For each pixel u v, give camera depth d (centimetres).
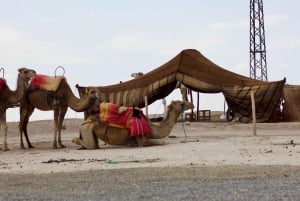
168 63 3947
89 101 2591
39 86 2642
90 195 1212
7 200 1191
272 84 3744
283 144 2372
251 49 6272
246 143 2464
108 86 4009
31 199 1191
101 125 2508
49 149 2591
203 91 3853
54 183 1441
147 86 3922
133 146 2520
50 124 4441
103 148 2512
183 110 2588
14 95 2602
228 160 1864
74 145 2798
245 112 3838
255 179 1373
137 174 1555
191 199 1105
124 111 2506
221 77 3850
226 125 3906
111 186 1341
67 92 2642
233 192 1173
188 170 1605
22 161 2089
